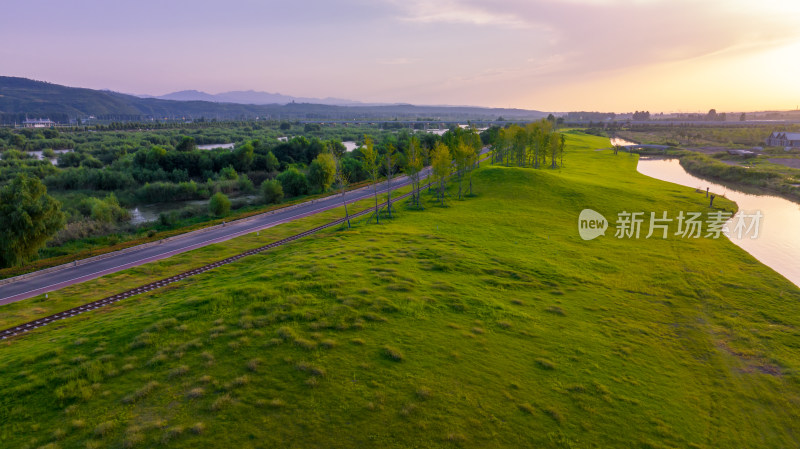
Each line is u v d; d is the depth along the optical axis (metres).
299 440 21.70
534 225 70.12
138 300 41.59
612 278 47.91
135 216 94.75
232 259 55.50
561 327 35.19
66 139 193.25
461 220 72.38
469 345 30.98
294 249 56.22
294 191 114.38
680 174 145.75
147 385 25.28
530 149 141.62
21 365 27.75
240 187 123.69
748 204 98.56
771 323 39.03
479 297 39.34
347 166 133.75
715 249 62.31
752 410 27.00
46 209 57.81
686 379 29.78
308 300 35.88
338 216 81.25
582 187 97.69
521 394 26.25
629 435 23.70
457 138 119.31
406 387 25.92
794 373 30.92
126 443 21.05
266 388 25.22
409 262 47.66
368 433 22.36
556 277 46.41
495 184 100.06
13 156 145.62
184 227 73.88
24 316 38.50
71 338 31.70
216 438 21.55
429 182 107.81
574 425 24.02
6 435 21.80
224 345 29.38
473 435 22.69
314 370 26.75
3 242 54.06
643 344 33.84
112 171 119.75
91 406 23.78
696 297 44.03
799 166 143.50
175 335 30.75
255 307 34.53
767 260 59.66
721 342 35.28
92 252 58.47
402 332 31.91
